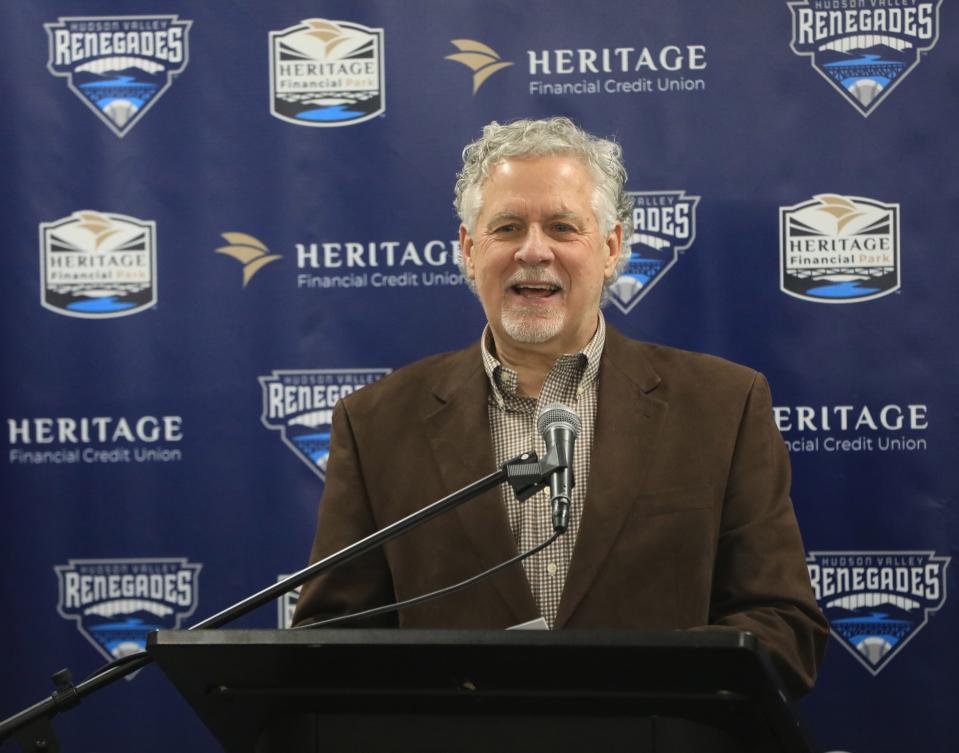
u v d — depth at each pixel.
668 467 6.22
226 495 9.03
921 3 8.81
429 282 9.03
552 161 6.33
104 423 9.06
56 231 9.10
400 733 4.15
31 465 9.05
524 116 9.01
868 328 8.80
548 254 6.22
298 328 9.05
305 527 9.02
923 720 8.66
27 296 9.10
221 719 4.50
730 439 6.30
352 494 6.52
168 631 3.88
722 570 6.15
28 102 9.16
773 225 8.87
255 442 9.05
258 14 9.12
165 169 9.12
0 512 9.02
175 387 9.06
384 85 9.06
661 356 6.70
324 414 9.05
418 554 6.29
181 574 9.01
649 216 8.94
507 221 6.30
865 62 8.83
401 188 9.05
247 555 9.01
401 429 6.59
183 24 9.15
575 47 8.98
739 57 8.91
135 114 9.14
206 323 9.08
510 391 6.57
